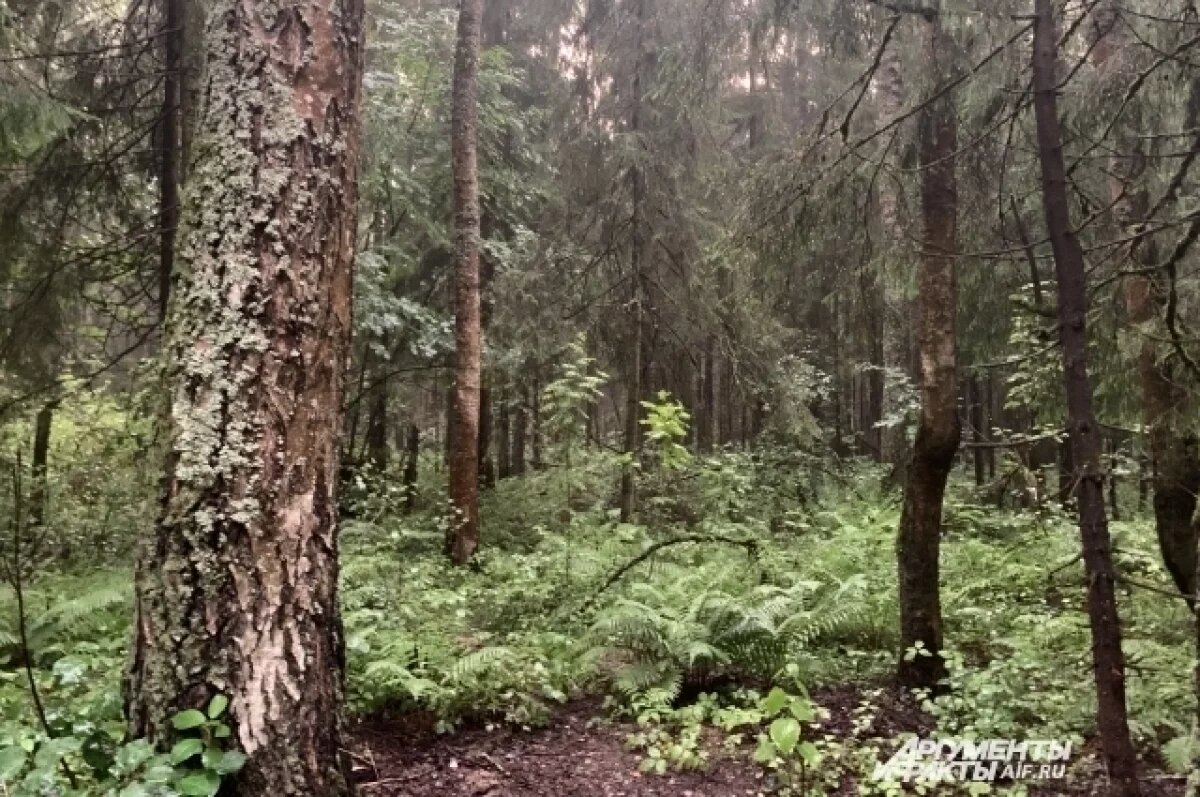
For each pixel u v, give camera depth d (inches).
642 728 206.4
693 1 385.1
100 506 360.5
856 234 243.8
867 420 824.3
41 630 216.5
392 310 451.5
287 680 123.2
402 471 552.4
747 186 246.7
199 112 134.4
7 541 274.2
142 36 345.1
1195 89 200.1
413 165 495.8
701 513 444.5
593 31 453.7
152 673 120.6
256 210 128.0
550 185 525.7
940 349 219.0
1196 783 149.0
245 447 123.6
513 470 737.0
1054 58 141.0
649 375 517.0
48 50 317.7
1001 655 236.4
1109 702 130.6
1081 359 132.9
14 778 115.7
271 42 131.3
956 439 218.8
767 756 145.4
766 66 282.8
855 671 238.1
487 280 549.3
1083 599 276.5
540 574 318.3
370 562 283.1
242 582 121.4
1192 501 218.7
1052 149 137.1
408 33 466.3
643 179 446.0
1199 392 174.2
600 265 473.7
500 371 531.2
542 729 206.8
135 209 375.6
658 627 229.9
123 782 110.5
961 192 231.9
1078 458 132.8
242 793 118.6
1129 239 146.9
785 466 514.9
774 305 272.8
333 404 134.3
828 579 288.7
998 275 285.4
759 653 230.5
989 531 387.9
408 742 193.3
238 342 125.0
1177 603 247.4
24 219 343.0
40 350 363.3
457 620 253.8
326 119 134.9
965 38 201.0
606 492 478.0
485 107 489.4
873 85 260.4
